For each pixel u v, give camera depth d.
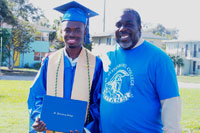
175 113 2.76
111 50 3.30
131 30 2.96
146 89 2.86
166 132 2.78
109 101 3.02
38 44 31.20
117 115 2.93
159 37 39.31
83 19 3.52
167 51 42.03
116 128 2.96
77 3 3.60
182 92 16.00
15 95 11.45
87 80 3.50
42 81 3.50
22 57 30.69
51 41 37.06
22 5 47.09
